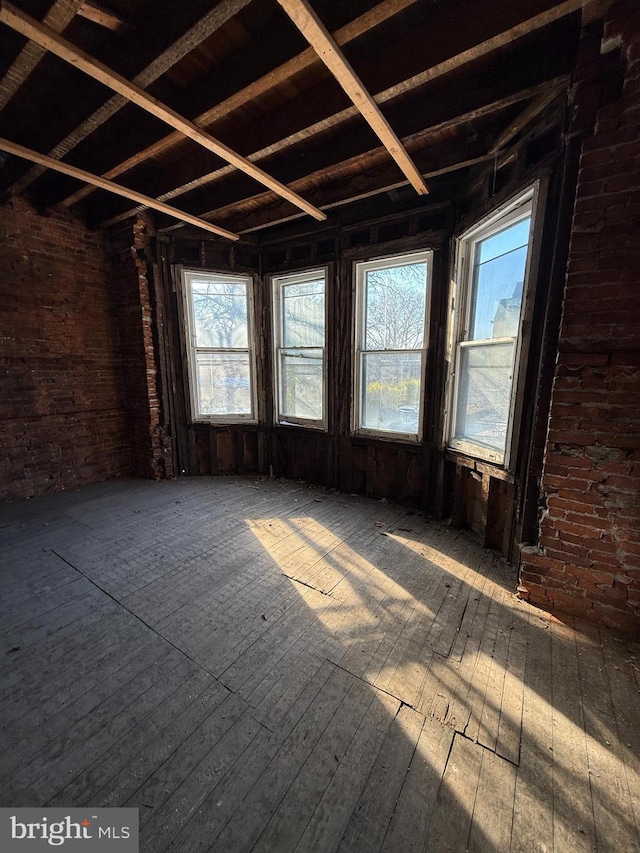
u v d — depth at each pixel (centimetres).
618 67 147
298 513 317
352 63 173
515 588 209
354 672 152
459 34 150
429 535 277
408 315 313
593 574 178
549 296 184
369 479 354
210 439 416
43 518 302
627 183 150
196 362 409
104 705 136
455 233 270
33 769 114
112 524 292
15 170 264
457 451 280
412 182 229
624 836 100
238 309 401
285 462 416
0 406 321
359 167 263
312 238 349
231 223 348
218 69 173
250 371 414
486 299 253
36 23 124
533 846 97
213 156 239
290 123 200
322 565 234
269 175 239
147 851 95
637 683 147
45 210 328
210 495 360
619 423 163
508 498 235
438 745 123
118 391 406
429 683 147
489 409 252
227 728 128
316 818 103
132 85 153
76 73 185
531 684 146
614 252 155
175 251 380
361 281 332
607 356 162
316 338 372
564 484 179
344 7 139
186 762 117
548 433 179
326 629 177
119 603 195
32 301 332
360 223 317
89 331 375
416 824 102
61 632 173
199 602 196
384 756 119
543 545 189
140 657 159
